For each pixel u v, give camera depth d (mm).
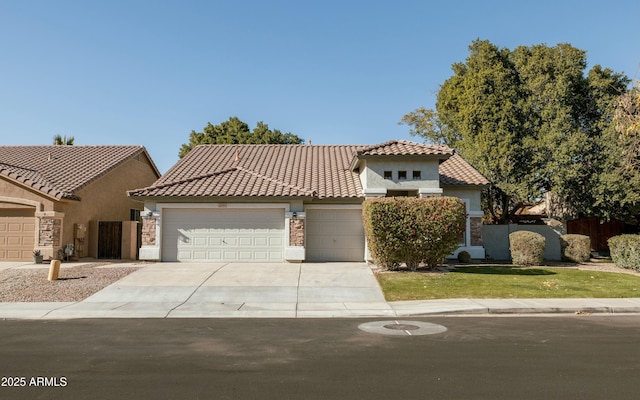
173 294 13430
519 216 30781
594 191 23656
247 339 8508
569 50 25625
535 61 25594
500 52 26766
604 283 14781
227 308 11828
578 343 8117
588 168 24250
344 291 13766
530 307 11414
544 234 22656
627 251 18969
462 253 20734
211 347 7887
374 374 6281
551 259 22531
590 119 25828
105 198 24062
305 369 6539
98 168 23797
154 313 11273
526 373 6316
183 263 18828
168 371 6469
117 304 12281
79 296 13102
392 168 20141
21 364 6836
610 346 7891
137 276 15719
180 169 22812
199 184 20156
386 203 16547
